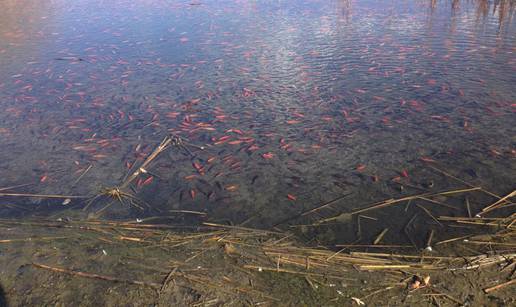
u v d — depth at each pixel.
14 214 4.97
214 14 14.11
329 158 5.71
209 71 8.96
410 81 7.88
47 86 8.59
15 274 4.01
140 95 7.96
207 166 5.72
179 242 4.34
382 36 10.69
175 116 7.09
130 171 5.72
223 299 3.61
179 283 3.80
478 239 4.14
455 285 3.61
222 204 4.98
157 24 13.12
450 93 7.31
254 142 6.18
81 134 6.71
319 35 11.08
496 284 3.59
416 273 3.77
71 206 5.08
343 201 4.90
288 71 8.71
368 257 4.02
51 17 14.64
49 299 3.72
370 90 7.61
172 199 5.12
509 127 6.14
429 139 5.99
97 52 10.57
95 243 4.39
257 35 11.41
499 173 5.16
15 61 10.14
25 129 6.94
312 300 3.56
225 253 4.15
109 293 3.74
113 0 17.61
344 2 14.77
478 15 11.98
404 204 4.77
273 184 5.27
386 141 6.02
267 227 4.56
